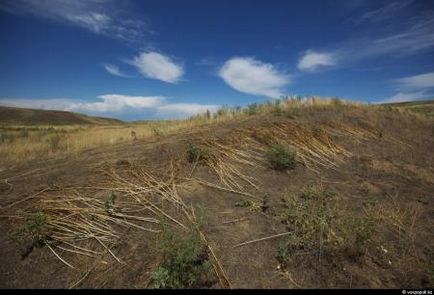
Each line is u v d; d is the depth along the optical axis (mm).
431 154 9898
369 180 7168
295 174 6941
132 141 9742
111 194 5414
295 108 12312
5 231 4492
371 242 4633
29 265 3951
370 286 3848
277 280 3877
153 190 5602
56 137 11555
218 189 5855
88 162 7238
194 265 3852
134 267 3928
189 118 13031
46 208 4949
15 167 7363
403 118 14062
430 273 4062
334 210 5309
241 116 12328
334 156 8352
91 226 4629
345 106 14445
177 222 4754
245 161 7141
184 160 6926
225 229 4711
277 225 4906
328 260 4180
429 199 6379
